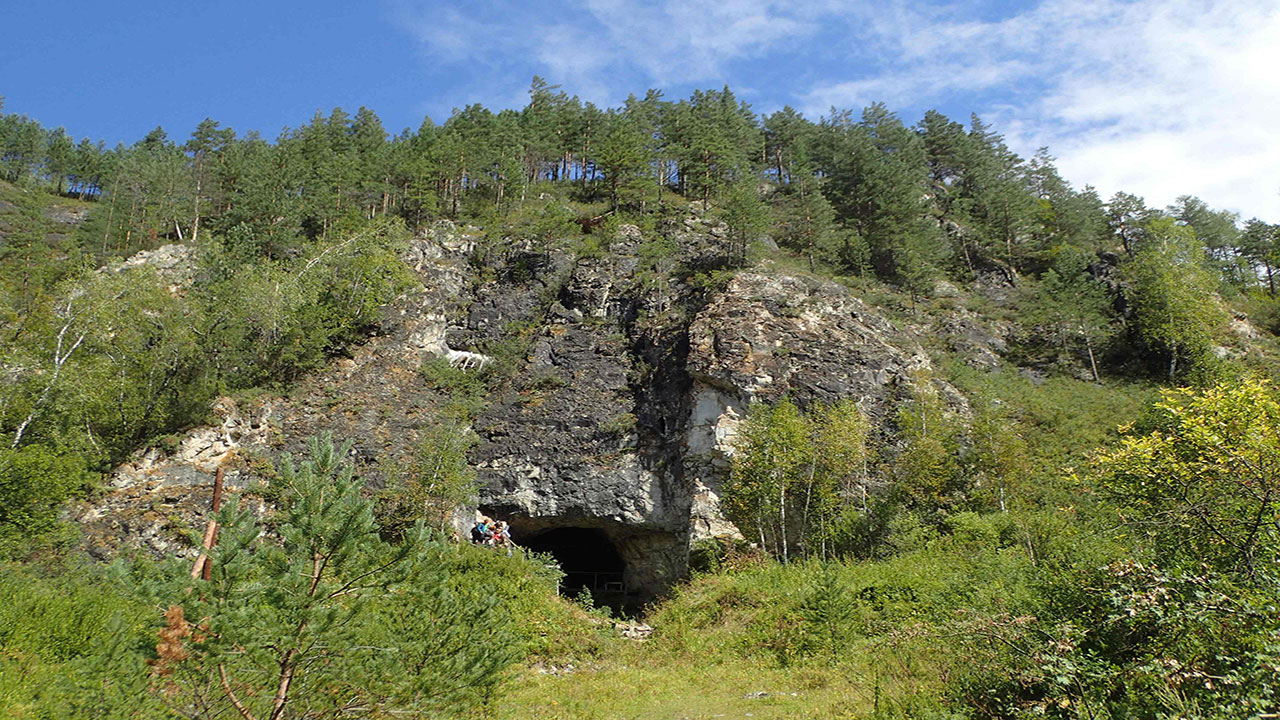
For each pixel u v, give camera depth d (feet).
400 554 31.04
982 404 118.73
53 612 43.01
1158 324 150.00
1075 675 28.35
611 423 124.47
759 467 101.91
